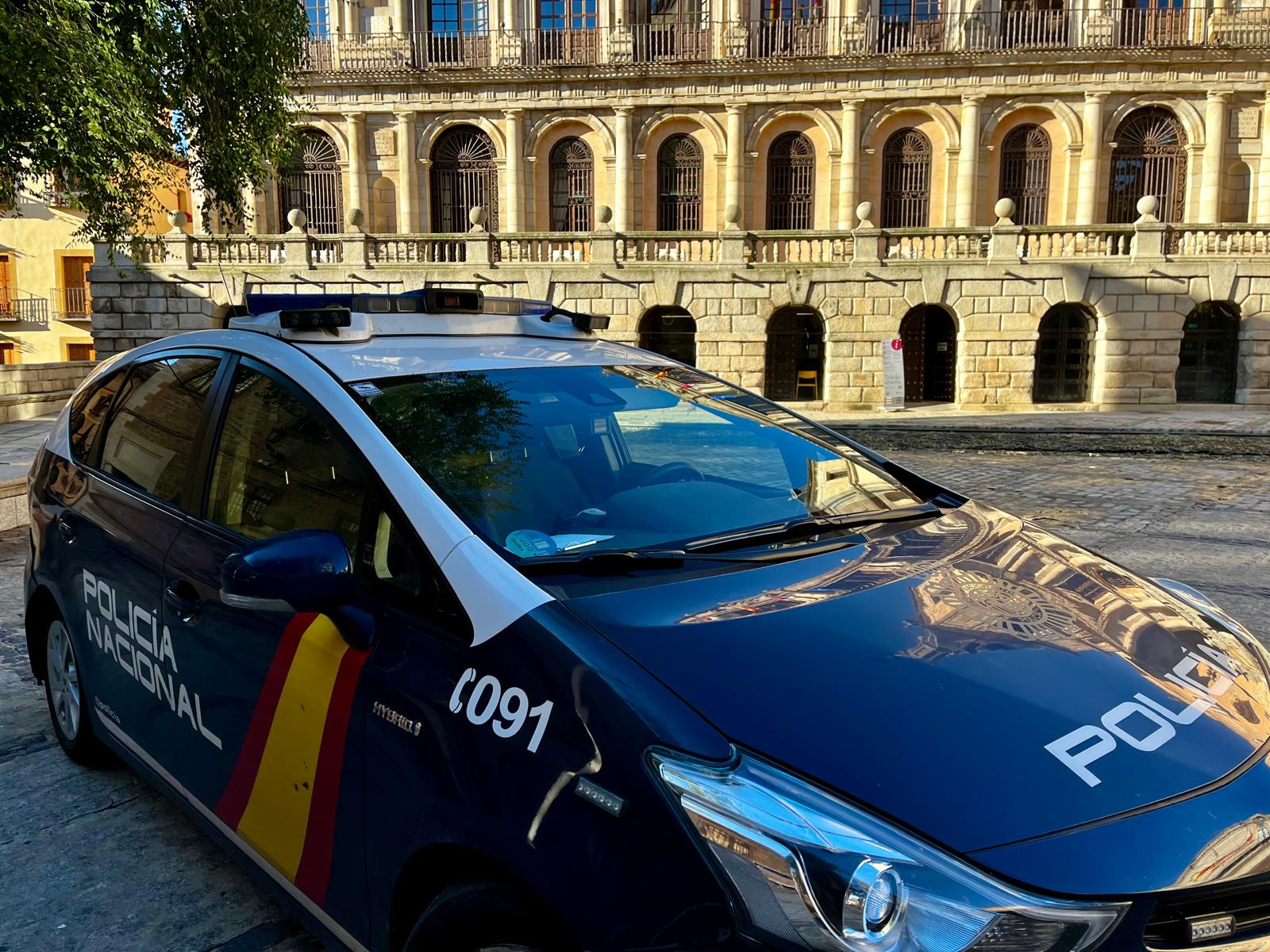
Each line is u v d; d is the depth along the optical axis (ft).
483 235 87.61
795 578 6.87
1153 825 4.81
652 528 7.64
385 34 102.63
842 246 85.20
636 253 87.45
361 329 9.28
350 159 103.71
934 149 98.73
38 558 11.80
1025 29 97.25
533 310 11.19
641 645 5.67
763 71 98.07
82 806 11.26
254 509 8.31
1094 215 96.68
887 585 6.83
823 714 5.22
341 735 6.68
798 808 4.69
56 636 12.08
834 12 98.89
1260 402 82.43
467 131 104.06
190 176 54.70
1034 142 97.91
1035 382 86.28
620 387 9.59
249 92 50.57
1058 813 4.80
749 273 85.56
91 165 41.73
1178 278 81.82
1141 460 48.80
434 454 7.43
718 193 101.55
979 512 9.11
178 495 9.34
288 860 7.38
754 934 4.49
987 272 83.05
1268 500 34.63
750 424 9.93
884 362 82.84
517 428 8.16
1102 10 94.79
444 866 6.01
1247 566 23.47
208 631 8.29
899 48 97.35
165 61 45.78
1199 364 86.69
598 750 5.15
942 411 83.56
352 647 6.79
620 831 4.91
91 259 130.21
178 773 9.03
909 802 4.77
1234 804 5.04
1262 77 93.86
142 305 89.92
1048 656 6.04
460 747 5.75
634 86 100.32
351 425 7.66
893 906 4.43
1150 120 96.89
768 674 5.48
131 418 10.80
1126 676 5.97
